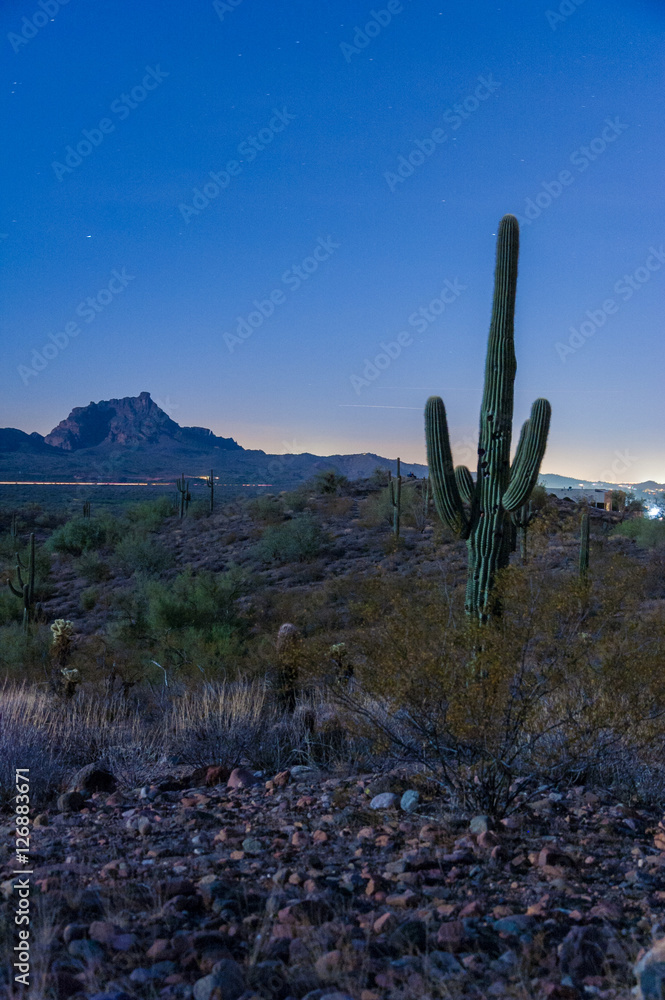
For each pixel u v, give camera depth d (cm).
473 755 516
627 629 523
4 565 4316
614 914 326
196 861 409
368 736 571
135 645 1781
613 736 533
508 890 365
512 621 535
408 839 449
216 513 5806
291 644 641
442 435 838
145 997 253
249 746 734
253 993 252
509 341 846
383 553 3856
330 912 326
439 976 266
